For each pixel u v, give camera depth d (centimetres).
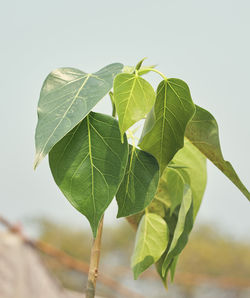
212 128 74
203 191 83
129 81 66
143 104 66
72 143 65
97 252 70
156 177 69
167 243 79
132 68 73
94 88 64
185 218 75
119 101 65
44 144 60
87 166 65
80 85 65
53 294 145
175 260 79
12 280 137
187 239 75
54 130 60
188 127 75
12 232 145
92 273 70
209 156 76
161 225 80
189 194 74
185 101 69
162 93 69
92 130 65
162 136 71
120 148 65
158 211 83
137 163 69
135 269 79
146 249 79
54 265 168
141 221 80
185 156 84
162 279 81
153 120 67
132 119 65
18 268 139
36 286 141
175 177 83
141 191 69
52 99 64
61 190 64
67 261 165
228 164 73
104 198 64
